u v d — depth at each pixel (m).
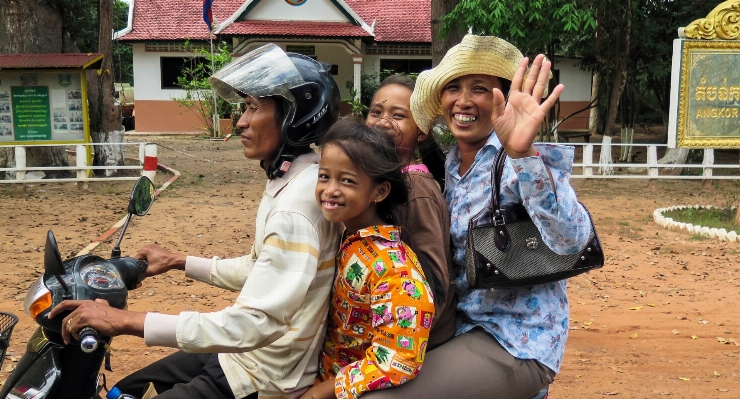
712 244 9.97
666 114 21.34
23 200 12.66
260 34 25.94
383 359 2.32
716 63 12.54
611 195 14.68
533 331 2.59
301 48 28.25
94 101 15.34
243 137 2.61
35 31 15.18
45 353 2.49
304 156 2.61
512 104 2.35
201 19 28.59
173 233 9.95
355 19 26.28
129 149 22.16
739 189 15.70
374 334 2.38
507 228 2.51
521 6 14.49
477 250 2.52
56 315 2.32
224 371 2.58
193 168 17.55
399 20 28.83
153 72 28.03
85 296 2.41
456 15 14.25
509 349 2.56
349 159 2.31
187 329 2.26
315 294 2.48
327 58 28.33
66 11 16.31
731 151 23.23
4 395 2.51
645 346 6.04
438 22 14.62
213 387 2.61
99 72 15.25
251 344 2.30
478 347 2.56
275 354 2.49
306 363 2.52
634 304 7.19
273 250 2.36
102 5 15.21
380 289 2.36
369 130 2.38
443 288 2.49
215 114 26.53
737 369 5.56
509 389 2.54
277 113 2.57
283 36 26.09
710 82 12.58
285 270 2.35
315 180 2.48
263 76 2.52
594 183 16.38
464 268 2.71
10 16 15.01
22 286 7.27
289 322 2.37
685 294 7.55
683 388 5.18
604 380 5.31
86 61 13.70
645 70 20.64
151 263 3.07
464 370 2.49
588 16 14.97
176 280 7.64
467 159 2.82
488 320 2.62
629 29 17.38
